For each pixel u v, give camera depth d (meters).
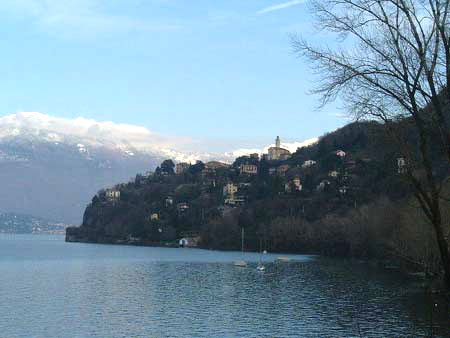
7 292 79.00
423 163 11.84
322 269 118.56
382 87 12.12
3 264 140.62
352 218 148.75
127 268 130.12
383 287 80.44
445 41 11.43
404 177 12.41
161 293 79.12
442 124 11.41
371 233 121.50
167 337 48.09
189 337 48.06
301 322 54.31
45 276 106.88
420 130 11.73
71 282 95.06
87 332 50.16
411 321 51.88
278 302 68.81
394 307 60.50
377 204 119.62
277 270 120.62
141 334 49.34
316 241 176.38
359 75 12.23
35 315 58.66
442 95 11.58
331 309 61.81
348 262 135.88
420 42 11.59
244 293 78.81
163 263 148.12
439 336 45.47
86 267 132.38
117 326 53.00
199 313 60.62
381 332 47.66
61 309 62.94
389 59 11.97
